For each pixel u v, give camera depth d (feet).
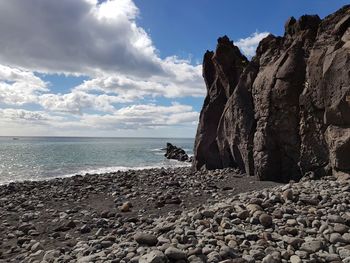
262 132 71.56
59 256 31.68
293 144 66.64
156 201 56.18
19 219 50.03
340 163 55.62
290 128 67.00
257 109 74.84
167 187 68.95
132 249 27.89
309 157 63.41
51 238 40.24
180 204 53.78
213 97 104.47
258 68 80.84
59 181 92.02
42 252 34.68
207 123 103.55
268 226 31.99
